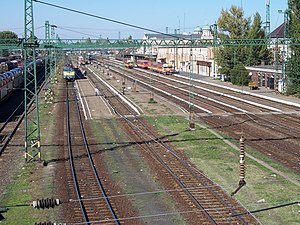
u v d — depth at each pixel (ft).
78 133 117.19
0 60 266.16
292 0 191.42
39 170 81.41
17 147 99.71
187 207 61.26
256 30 258.78
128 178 75.72
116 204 63.00
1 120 135.44
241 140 62.49
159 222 56.18
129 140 107.45
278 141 105.19
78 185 72.08
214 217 57.36
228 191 67.72
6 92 186.39
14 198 65.82
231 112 152.66
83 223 55.72
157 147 99.55
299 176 75.87
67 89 238.89
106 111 155.43
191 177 75.56
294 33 190.49
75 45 175.32
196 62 338.13
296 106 164.55
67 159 89.45
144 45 172.76
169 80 286.05
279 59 258.16
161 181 73.61
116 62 522.47
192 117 142.10
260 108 161.99
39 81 287.07
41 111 157.07
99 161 87.56
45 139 109.19
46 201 59.77
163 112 153.99
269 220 56.39
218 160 86.94
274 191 67.67
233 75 244.63
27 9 81.82
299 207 60.95
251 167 81.46
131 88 237.66
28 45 83.51
